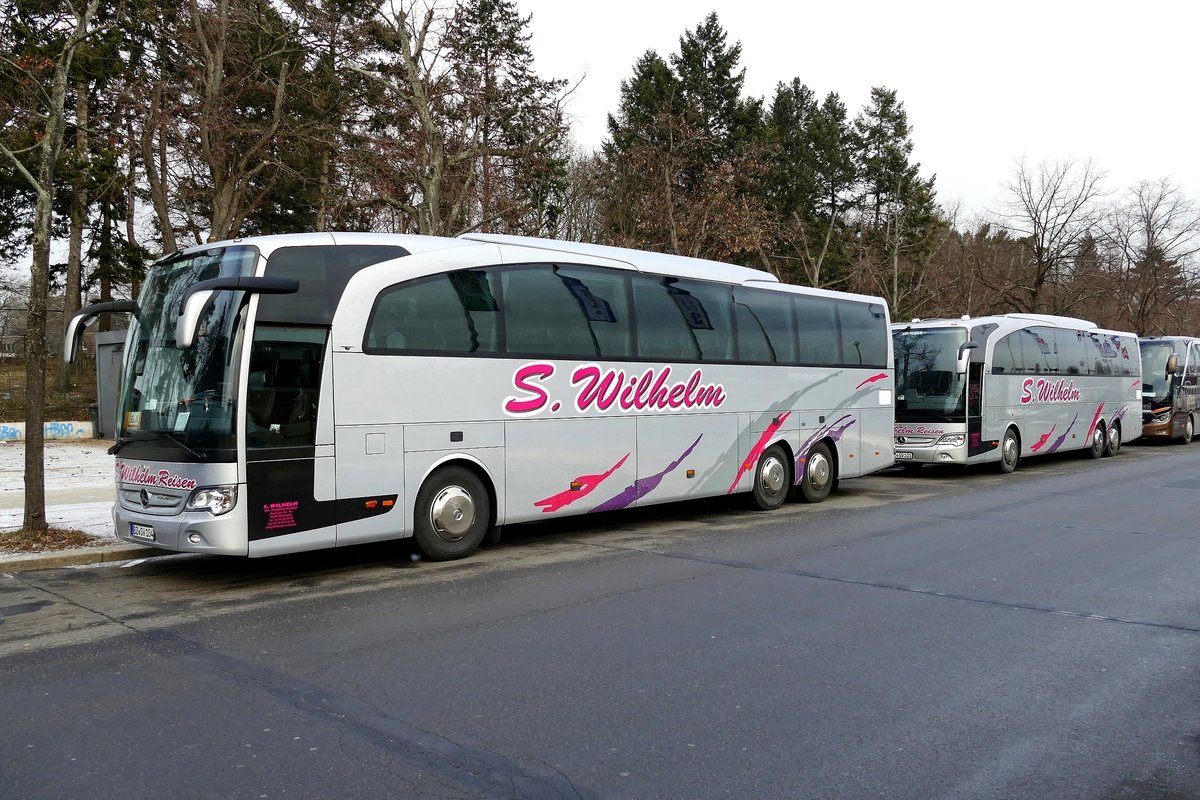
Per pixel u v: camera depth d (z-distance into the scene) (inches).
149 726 186.9
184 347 287.9
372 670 223.6
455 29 698.8
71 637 257.3
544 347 399.2
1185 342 1074.7
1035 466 810.2
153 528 317.4
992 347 717.9
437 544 363.6
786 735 181.3
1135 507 518.0
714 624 265.7
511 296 389.1
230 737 180.7
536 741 178.2
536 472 395.2
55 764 167.9
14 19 534.6
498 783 159.5
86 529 414.9
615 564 361.1
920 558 368.8
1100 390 889.5
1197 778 161.2
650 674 219.5
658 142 1259.8
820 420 553.0
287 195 1131.3
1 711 196.4
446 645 245.1
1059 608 284.5
